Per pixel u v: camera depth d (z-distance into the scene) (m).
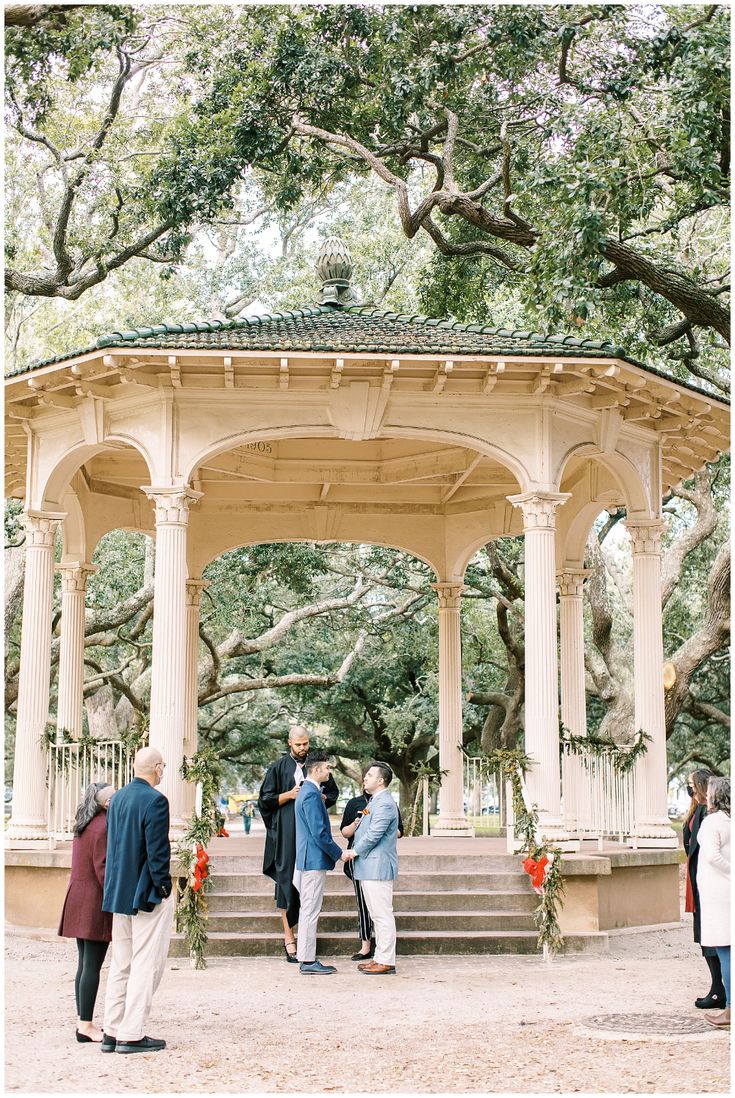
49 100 17.67
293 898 9.95
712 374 19.30
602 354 11.23
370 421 11.81
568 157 13.34
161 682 11.22
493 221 16.39
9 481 15.99
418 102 16.38
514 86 17.48
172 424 11.68
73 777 12.76
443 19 15.71
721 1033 7.24
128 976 7.01
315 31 16.81
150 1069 6.41
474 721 29.94
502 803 16.17
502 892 11.03
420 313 21.11
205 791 10.53
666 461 15.32
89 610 25.98
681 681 20.41
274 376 11.66
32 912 11.93
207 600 25.27
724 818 7.63
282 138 18.28
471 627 29.19
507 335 12.37
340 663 31.48
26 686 12.63
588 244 12.76
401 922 10.65
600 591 22.41
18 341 25.70
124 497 15.98
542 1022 7.59
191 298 26.97
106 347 10.92
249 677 31.84
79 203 21.52
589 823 12.77
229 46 18.75
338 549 26.36
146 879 6.91
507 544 24.89
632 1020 7.64
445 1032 7.29
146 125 22.16
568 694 15.52
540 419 11.97
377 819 9.63
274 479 16.05
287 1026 7.52
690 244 18.95
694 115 12.60
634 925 12.05
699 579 27.72
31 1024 7.73
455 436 11.95
